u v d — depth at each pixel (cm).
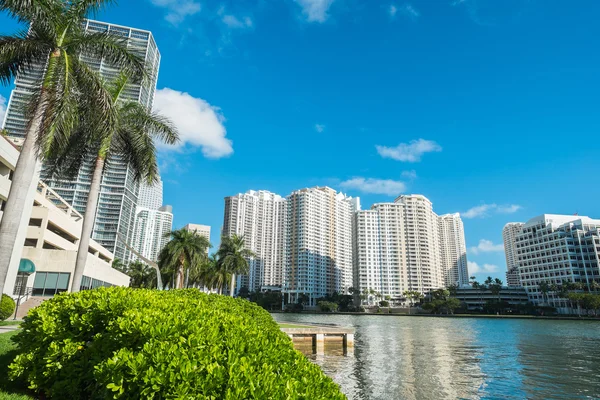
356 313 18600
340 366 2542
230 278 7862
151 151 2369
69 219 5381
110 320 620
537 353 3372
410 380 2117
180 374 395
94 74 1734
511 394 1833
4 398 626
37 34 1727
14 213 1476
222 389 379
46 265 4397
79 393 606
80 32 1833
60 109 1500
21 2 1555
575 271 16988
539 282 18512
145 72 1972
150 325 507
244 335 536
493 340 4666
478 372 2392
